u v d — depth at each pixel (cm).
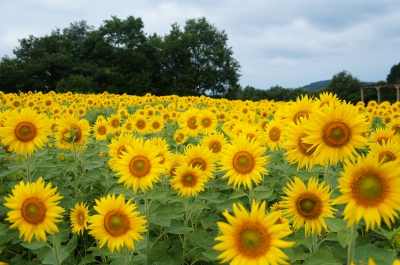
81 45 8075
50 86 6047
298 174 475
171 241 489
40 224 353
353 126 316
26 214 351
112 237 337
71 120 638
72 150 692
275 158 616
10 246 480
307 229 329
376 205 251
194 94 7894
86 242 495
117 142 518
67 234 464
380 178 253
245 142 419
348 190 258
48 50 8550
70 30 10488
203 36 8500
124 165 412
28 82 5816
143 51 7700
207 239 430
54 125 751
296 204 334
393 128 708
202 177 461
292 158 378
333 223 298
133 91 6519
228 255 261
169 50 7919
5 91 5856
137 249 379
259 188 448
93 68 6338
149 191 536
